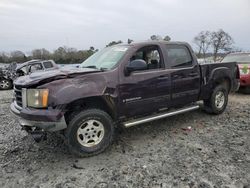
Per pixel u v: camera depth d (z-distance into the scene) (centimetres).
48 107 336
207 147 400
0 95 1080
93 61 468
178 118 564
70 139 354
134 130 489
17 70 1276
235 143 415
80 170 334
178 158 362
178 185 291
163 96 453
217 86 573
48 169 339
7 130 505
